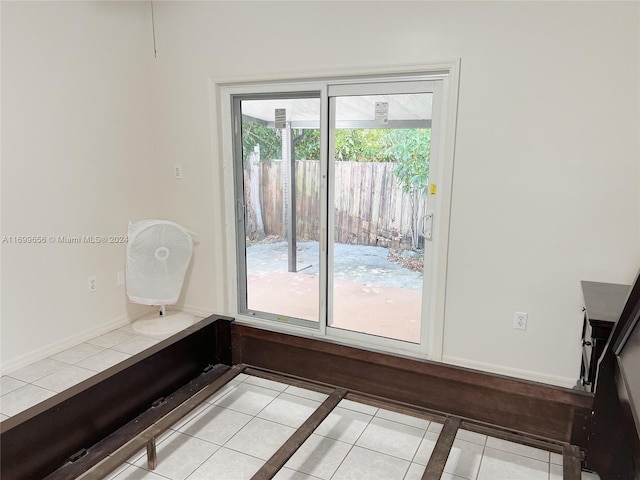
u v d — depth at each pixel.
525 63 2.60
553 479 1.98
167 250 3.48
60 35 3.06
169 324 3.69
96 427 1.40
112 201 3.54
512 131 2.69
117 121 3.52
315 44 3.11
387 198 3.24
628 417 1.14
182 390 1.70
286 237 3.67
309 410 2.44
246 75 3.36
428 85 2.94
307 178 3.48
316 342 1.72
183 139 3.72
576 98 2.52
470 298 2.98
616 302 2.20
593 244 2.62
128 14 3.50
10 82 2.80
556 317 2.78
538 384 1.41
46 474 1.26
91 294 3.46
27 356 3.06
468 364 3.07
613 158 2.50
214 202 3.70
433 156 3.01
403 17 2.84
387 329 3.41
